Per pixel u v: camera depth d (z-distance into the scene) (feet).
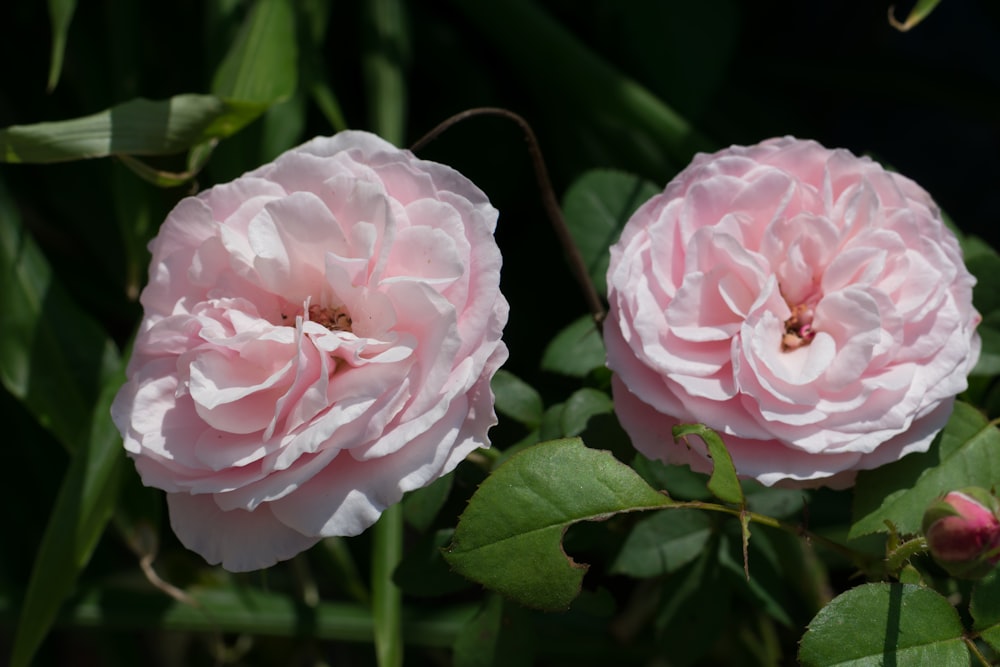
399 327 1.61
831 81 2.46
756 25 2.47
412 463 1.58
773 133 2.34
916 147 2.72
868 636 1.59
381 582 1.89
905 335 1.66
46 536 1.87
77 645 2.53
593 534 1.79
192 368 1.59
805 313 1.70
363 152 1.66
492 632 1.76
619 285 1.67
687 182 1.70
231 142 2.01
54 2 1.90
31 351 1.95
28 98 2.23
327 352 1.59
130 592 2.04
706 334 1.65
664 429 1.68
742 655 1.99
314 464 1.56
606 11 2.19
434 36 2.28
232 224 1.63
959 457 1.69
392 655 1.87
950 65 2.73
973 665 1.72
